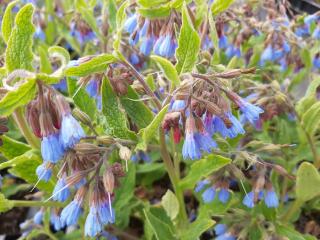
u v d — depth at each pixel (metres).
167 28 0.14
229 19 0.18
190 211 0.20
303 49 0.19
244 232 0.15
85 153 0.12
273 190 0.14
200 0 0.15
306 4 0.25
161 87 0.15
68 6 0.26
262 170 0.14
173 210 0.16
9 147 0.14
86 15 0.19
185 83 0.11
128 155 0.11
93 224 0.11
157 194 0.21
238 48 0.20
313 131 0.16
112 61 0.12
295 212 0.18
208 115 0.11
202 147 0.11
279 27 0.19
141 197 0.20
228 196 0.14
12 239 0.21
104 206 0.11
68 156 0.11
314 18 0.19
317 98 0.18
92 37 0.22
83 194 0.11
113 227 0.18
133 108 0.13
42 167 0.12
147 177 0.20
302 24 0.21
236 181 0.15
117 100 0.12
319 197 0.18
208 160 0.14
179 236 0.15
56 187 0.11
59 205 0.14
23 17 0.11
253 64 0.20
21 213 0.22
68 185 0.11
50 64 0.17
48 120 0.10
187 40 0.12
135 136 0.12
